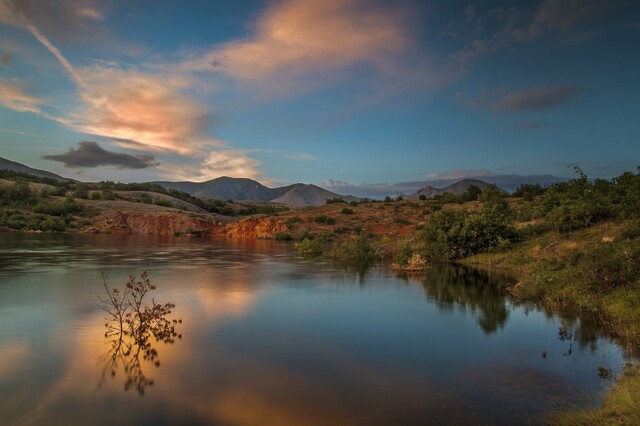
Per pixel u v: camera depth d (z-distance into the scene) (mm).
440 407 6133
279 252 35969
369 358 8281
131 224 77125
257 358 8195
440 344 9219
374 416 5855
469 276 19891
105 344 8891
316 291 15930
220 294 15141
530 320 11258
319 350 8734
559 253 18703
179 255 31969
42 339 9188
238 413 5922
